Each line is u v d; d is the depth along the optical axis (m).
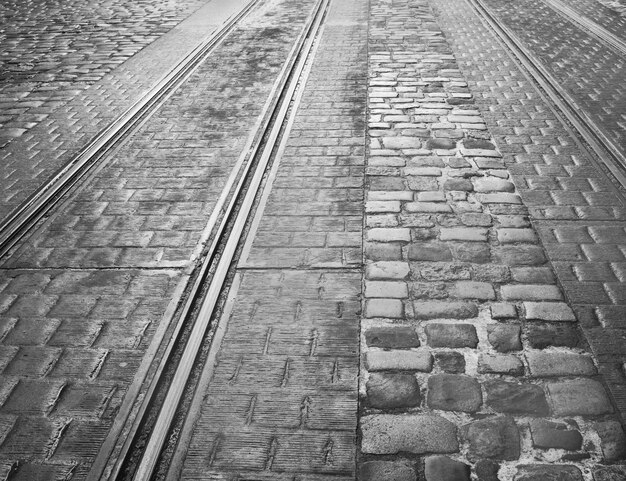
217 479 2.20
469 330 2.88
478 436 2.31
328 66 7.46
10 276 3.48
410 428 2.37
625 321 2.87
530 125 5.34
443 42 8.33
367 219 3.91
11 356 2.85
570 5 10.34
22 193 4.52
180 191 4.45
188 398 2.57
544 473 2.15
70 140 5.49
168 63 7.85
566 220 3.79
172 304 3.19
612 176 4.33
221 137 5.43
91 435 2.41
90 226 4.01
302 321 3.00
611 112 5.55
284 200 4.22
